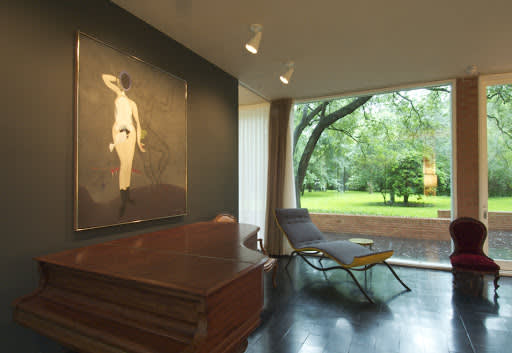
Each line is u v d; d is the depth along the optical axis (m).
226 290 1.30
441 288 3.49
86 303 1.47
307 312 2.85
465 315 2.77
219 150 3.80
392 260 4.59
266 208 5.24
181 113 3.09
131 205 2.49
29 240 1.82
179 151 3.05
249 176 5.55
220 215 3.48
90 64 2.18
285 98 5.18
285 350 2.22
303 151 5.68
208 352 1.16
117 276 1.37
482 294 3.29
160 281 1.28
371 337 2.39
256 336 2.42
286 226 4.24
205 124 3.54
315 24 2.80
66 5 2.05
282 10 2.57
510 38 3.10
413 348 2.24
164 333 1.23
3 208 1.70
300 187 5.69
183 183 3.11
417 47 3.30
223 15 2.63
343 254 3.36
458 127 4.22
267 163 5.42
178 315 1.25
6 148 1.71
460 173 4.20
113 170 2.34
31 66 1.84
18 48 1.77
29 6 1.83
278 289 3.46
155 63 2.81
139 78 2.60
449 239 4.52
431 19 2.73
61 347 2.02
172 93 2.98
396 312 2.85
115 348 1.21
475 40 3.14
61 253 1.81
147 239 2.27
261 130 5.49
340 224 5.31
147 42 2.73
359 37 3.07
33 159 1.84
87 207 2.14
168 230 2.68
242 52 3.38
